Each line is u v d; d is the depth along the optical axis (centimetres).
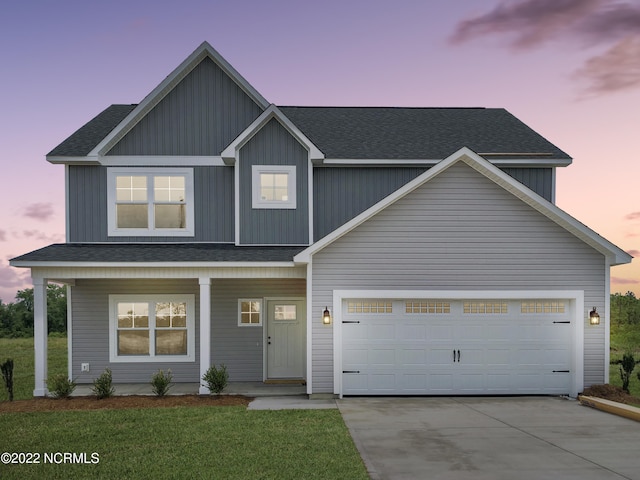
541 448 809
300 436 867
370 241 1236
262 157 1434
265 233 1427
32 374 1794
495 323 1259
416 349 1247
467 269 1243
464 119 1788
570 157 1481
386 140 1579
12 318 3509
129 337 1470
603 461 747
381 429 919
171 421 973
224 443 828
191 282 1480
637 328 2844
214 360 1463
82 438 864
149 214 1455
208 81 1478
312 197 1439
